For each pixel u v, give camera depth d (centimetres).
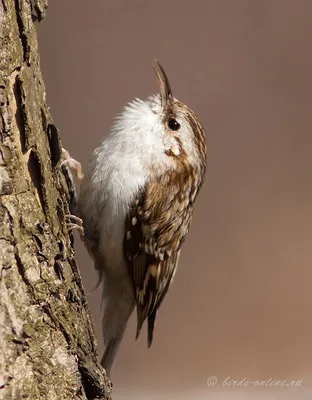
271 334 1080
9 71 524
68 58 1175
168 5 1247
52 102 1151
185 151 718
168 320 1091
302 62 1241
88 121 1152
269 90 1239
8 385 492
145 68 1202
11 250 505
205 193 1188
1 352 491
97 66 1185
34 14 575
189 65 1223
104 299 733
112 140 700
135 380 1023
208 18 1254
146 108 714
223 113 1223
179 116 719
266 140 1219
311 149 1195
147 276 726
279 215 1172
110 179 680
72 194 654
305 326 1077
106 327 732
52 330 527
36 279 520
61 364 528
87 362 552
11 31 530
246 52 1237
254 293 1113
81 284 570
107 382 574
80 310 561
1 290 497
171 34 1237
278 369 1038
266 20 1266
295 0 1273
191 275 1129
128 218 686
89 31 1199
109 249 694
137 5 1230
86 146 1136
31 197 529
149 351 1061
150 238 709
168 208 711
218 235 1163
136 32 1216
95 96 1167
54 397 518
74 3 1209
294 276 1123
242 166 1189
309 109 1225
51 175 559
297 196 1180
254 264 1139
